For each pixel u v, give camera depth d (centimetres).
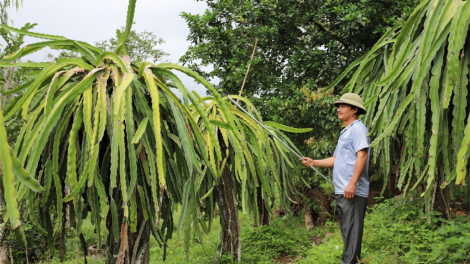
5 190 66
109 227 190
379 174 392
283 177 438
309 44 678
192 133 203
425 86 239
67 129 178
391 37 329
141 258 187
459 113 222
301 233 530
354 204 269
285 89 661
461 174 196
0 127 66
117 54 192
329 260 325
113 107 172
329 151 618
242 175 334
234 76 645
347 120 287
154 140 182
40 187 77
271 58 721
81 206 174
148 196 188
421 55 235
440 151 258
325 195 594
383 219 418
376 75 346
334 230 519
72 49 181
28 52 169
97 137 166
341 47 683
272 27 633
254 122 281
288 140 465
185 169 203
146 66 188
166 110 192
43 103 170
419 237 326
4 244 344
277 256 420
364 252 318
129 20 180
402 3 579
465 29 212
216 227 676
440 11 232
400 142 374
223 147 343
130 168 166
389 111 271
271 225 545
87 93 167
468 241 277
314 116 612
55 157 165
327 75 665
